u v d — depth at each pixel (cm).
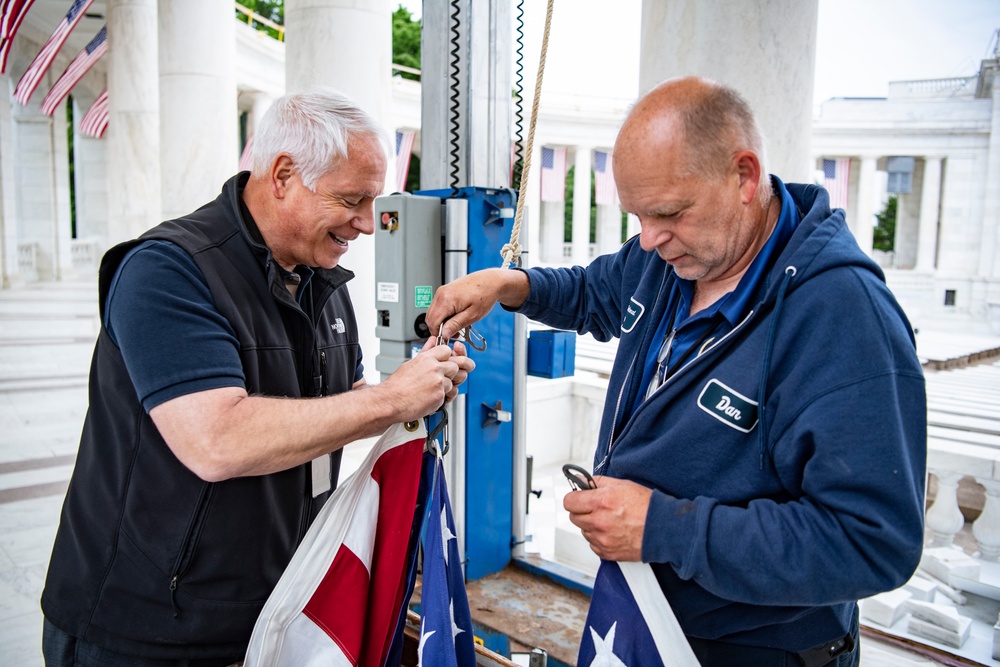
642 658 117
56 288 1459
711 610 119
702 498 108
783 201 118
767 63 229
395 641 145
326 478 155
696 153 104
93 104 1631
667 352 127
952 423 449
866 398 99
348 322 166
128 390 128
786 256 109
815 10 237
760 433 108
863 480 98
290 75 480
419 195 221
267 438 116
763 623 116
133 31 889
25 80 1216
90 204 1881
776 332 108
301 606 131
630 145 108
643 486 114
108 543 131
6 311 1103
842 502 99
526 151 175
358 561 137
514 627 212
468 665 151
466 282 155
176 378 115
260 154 132
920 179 2036
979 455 343
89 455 136
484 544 245
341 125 126
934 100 1784
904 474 98
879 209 2664
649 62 244
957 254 1814
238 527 133
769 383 108
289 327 142
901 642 270
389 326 211
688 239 109
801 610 115
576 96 1598
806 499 104
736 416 110
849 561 99
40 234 1606
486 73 240
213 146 747
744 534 102
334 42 464
